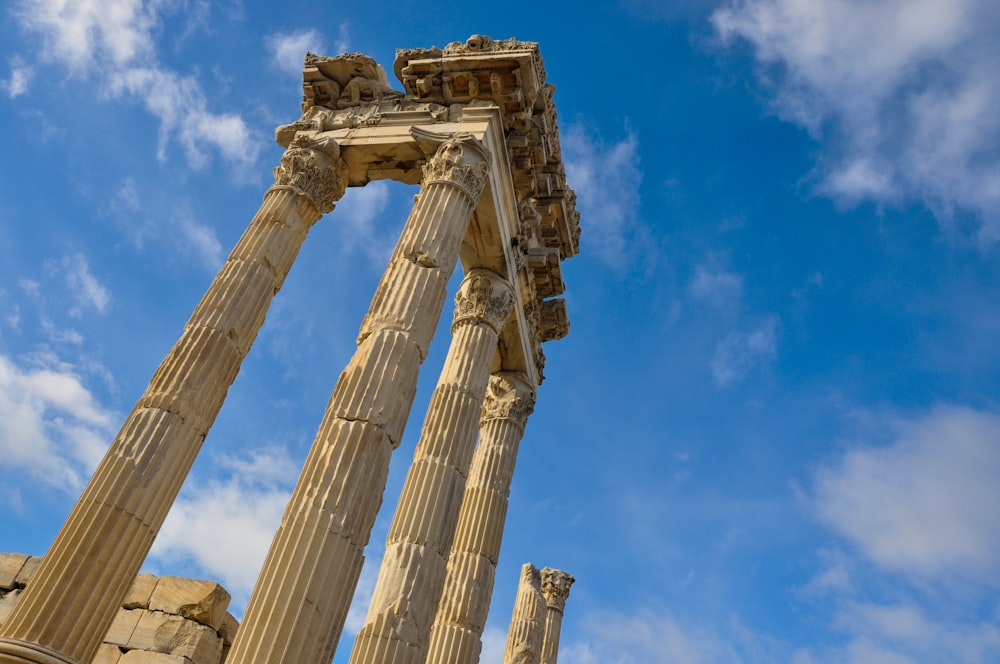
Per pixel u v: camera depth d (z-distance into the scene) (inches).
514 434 876.0
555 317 965.2
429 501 652.1
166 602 698.2
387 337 584.1
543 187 860.0
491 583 770.8
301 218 722.8
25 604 452.1
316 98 815.7
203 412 575.8
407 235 658.8
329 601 468.1
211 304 623.8
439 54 777.6
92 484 505.0
